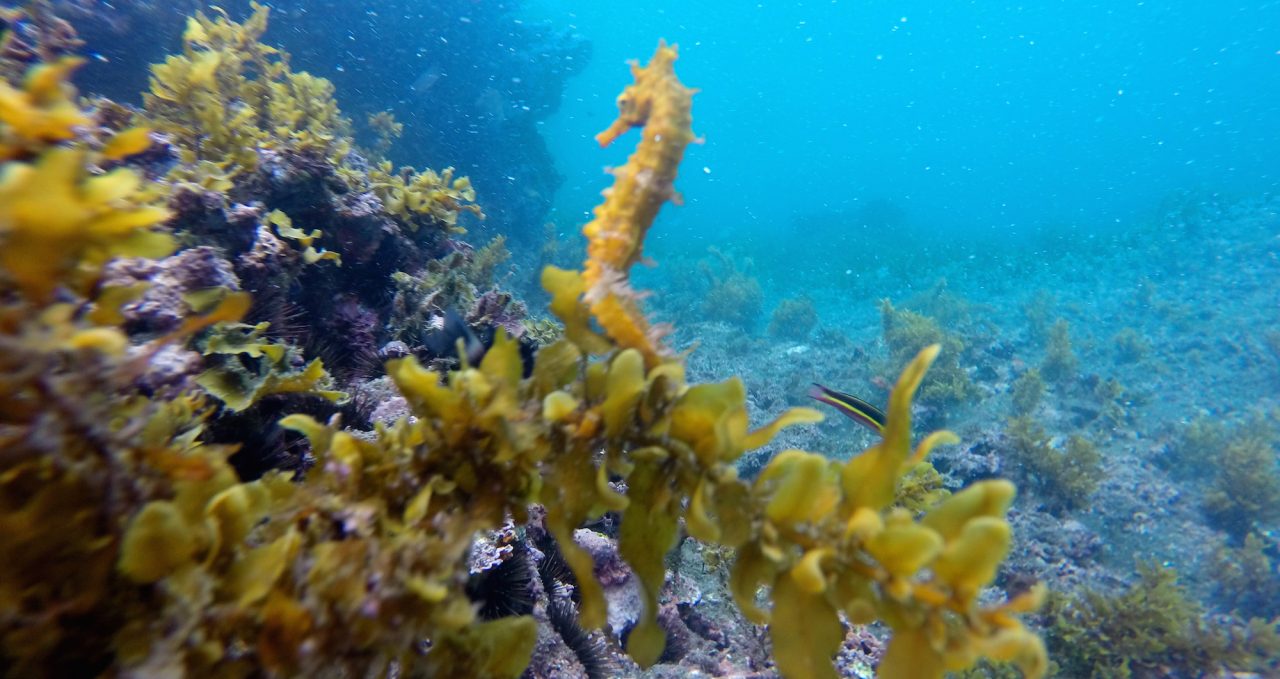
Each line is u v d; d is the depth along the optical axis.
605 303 1.60
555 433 1.45
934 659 1.21
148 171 3.37
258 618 1.20
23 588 1.04
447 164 16.56
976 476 8.38
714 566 4.99
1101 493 8.52
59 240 1.00
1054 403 11.10
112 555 1.10
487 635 1.50
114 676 1.06
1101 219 36.22
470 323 4.50
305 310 3.77
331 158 4.89
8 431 0.98
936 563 1.21
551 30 20.89
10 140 1.22
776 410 10.78
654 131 1.79
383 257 4.79
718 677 3.79
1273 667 5.64
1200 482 9.02
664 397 1.48
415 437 1.47
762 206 56.34
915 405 10.22
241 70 6.11
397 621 1.23
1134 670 5.69
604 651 3.33
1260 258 18.50
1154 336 14.69
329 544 1.26
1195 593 7.26
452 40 16.59
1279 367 12.00
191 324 1.20
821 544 1.31
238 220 3.23
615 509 1.34
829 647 1.32
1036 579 6.75
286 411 2.74
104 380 1.08
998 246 29.48
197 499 1.21
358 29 14.03
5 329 0.96
